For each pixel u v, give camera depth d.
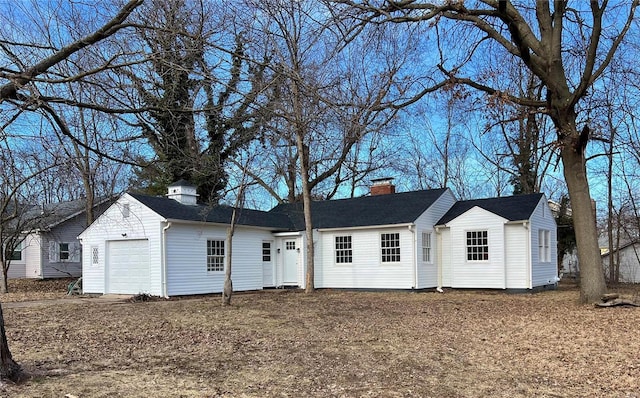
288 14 17.38
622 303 14.91
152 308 16.42
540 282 22.98
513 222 22.09
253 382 7.18
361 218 25.00
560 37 15.23
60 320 13.61
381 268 23.94
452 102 16.25
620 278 38.72
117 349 9.55
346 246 25.06
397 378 7.47
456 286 23.55
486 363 8.45
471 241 23.28
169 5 7.38
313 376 7.55
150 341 10.42
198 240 21.89
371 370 7.93
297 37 16.28
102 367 7.93
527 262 21.91
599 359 8.62
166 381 7.11
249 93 8.70
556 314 13.97
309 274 23.12
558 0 15.07
